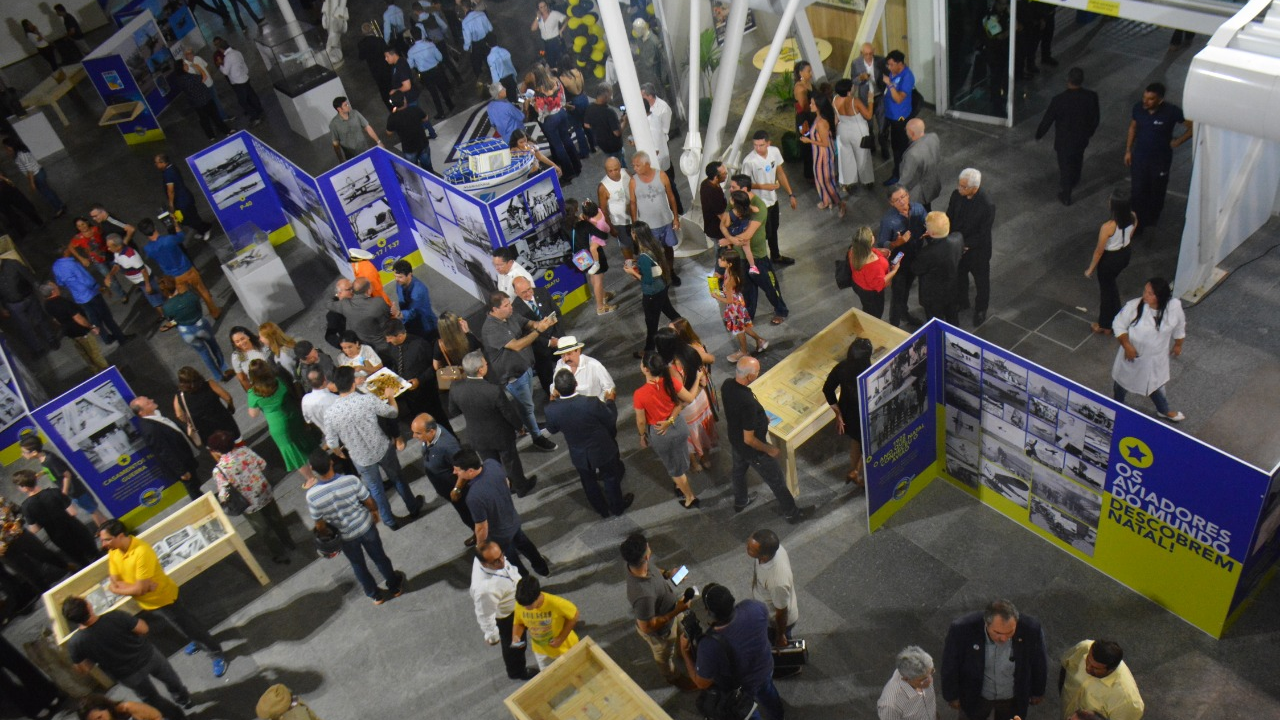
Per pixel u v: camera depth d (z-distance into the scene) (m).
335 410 7.98
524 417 9.12
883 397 7.10
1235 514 5.90
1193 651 6.57
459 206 10.51
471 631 7.80
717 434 9.00
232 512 8.18
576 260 10.30
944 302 8.86
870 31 12.35
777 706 6.39
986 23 11.79
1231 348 8.70
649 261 9.13
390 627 7.97
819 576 7.62
